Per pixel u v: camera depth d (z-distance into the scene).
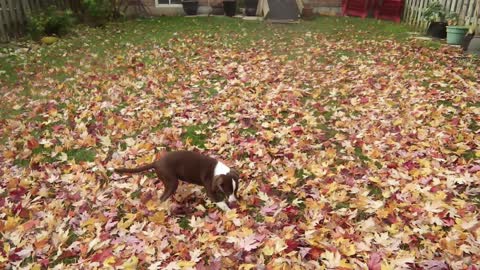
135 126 3.24
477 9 5.48
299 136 2.99
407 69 4.52
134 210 2.19
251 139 2.97
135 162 2.72
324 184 2.34
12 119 3.39
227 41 6.21
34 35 6.27
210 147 2.89
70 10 7.21
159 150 2.87
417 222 1.93
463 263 1.65
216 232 1.95
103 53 5.55
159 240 1.91
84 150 2.92
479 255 1.70
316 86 4.07
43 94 3.97
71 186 2.43
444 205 2.04
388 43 5.87
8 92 4.02
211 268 1.70
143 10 8.80
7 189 2.40
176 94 3.92
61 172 2.63
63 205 2.23
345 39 6.26
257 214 2.12
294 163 2.60
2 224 2.04
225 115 3.44
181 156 2.19
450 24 5.86
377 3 8.38
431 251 1.74
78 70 4.76
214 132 3.14
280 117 3.35
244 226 1.97
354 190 2.26
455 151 2.67
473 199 2.16
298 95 3.81
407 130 2.98
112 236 1.98
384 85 4.00
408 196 2.17
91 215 2.14
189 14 8.84
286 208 2.11
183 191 2.33
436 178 2.31
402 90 3.82
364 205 2.11
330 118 3.31
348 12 8.84
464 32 5.50
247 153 2.77
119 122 3.28
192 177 2.17
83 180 2.49
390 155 2.64
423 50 5.29
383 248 1.78
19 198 2.31
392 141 2.82
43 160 2.79
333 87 4.05
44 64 4.96
